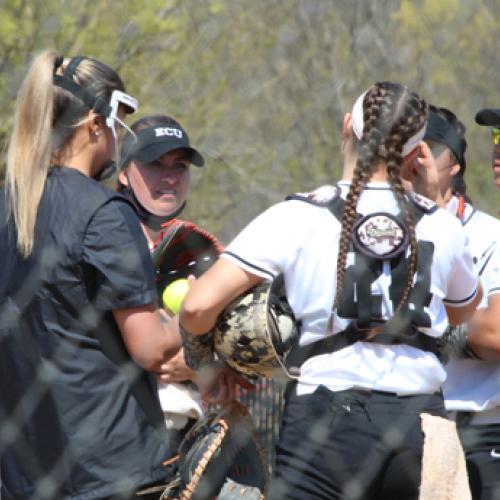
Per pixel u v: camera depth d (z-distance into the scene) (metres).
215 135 26.53
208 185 26.19
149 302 10.18
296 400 10.07
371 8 26.12
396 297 9.82
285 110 26.52
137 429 10.25
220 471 10.91
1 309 10.26
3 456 10.41
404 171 10.93
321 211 9.98
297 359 10.17
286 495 10.02
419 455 9.88
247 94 26.81
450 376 12.91
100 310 10.11
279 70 26.67
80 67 10.59
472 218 12.98
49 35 25.86
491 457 12.86
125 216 10.27
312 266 9.88
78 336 10.08
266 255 9.86
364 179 9.99
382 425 9.78
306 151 26.27
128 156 13.71
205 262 12.47
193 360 10.46
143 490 10.23
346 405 9.80
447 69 25.80
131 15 26.59
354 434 9.80
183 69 26.98
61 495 10.14
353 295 9.78
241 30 27.05
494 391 12.69
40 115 10.29
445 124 13.24
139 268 10.17
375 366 9.82
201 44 27.06
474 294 10.75
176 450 11.89
